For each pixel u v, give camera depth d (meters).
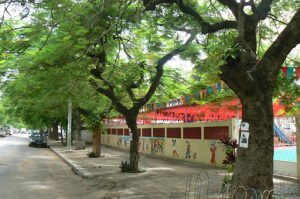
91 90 19.20
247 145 8.79
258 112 8.70
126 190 14.08
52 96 19.08
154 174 18.47
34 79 16.59
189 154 25.34
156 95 25.25
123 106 19.52
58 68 14.74
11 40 12.48
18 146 49.06
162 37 16.91
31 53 14.27
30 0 9.51
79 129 40.66
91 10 11.62
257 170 8.67
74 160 26.75
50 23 12.12
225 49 8.12
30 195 13.38
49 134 76.81
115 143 45.25
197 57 15.67
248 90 8.52
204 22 10.97
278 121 18.61
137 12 11.02
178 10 13.28
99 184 15.91
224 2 10.28
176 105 24.17
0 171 20.62
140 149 35.25
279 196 11.21
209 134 22.88
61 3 10.74
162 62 18.61
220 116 28.61
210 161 22.62
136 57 19.58
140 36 17.97
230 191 9.05
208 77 13.51
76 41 12.71
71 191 14.28
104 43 14.56
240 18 8.11
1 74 17.61
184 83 23.06
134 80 19.73
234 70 8.22
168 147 28.97
